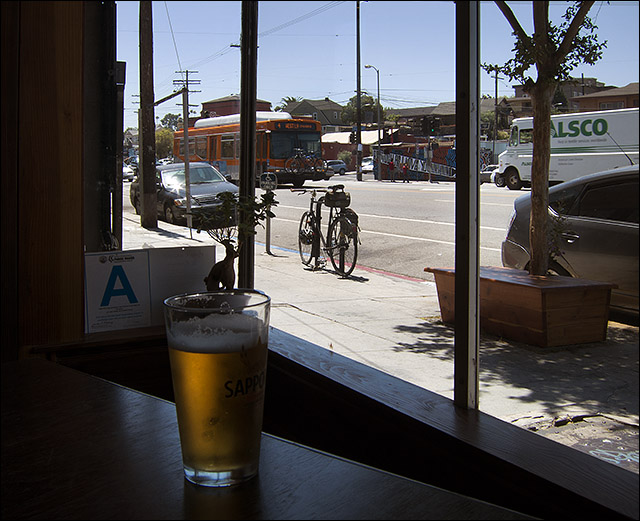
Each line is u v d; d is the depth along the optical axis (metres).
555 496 1.34
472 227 1.83
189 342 1.02
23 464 1.21
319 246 8.57
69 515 1.01
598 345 3.49
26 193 2.31
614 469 1.43
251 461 1.10
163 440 1.31
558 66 4.03
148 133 5.39
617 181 4.16
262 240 11.39
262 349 1.07
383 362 4.02
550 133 4.67
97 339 2.54
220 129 14.70
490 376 3.38
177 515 1.00
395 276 8.20
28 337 2.37
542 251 4.65
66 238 2.40
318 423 2.21
